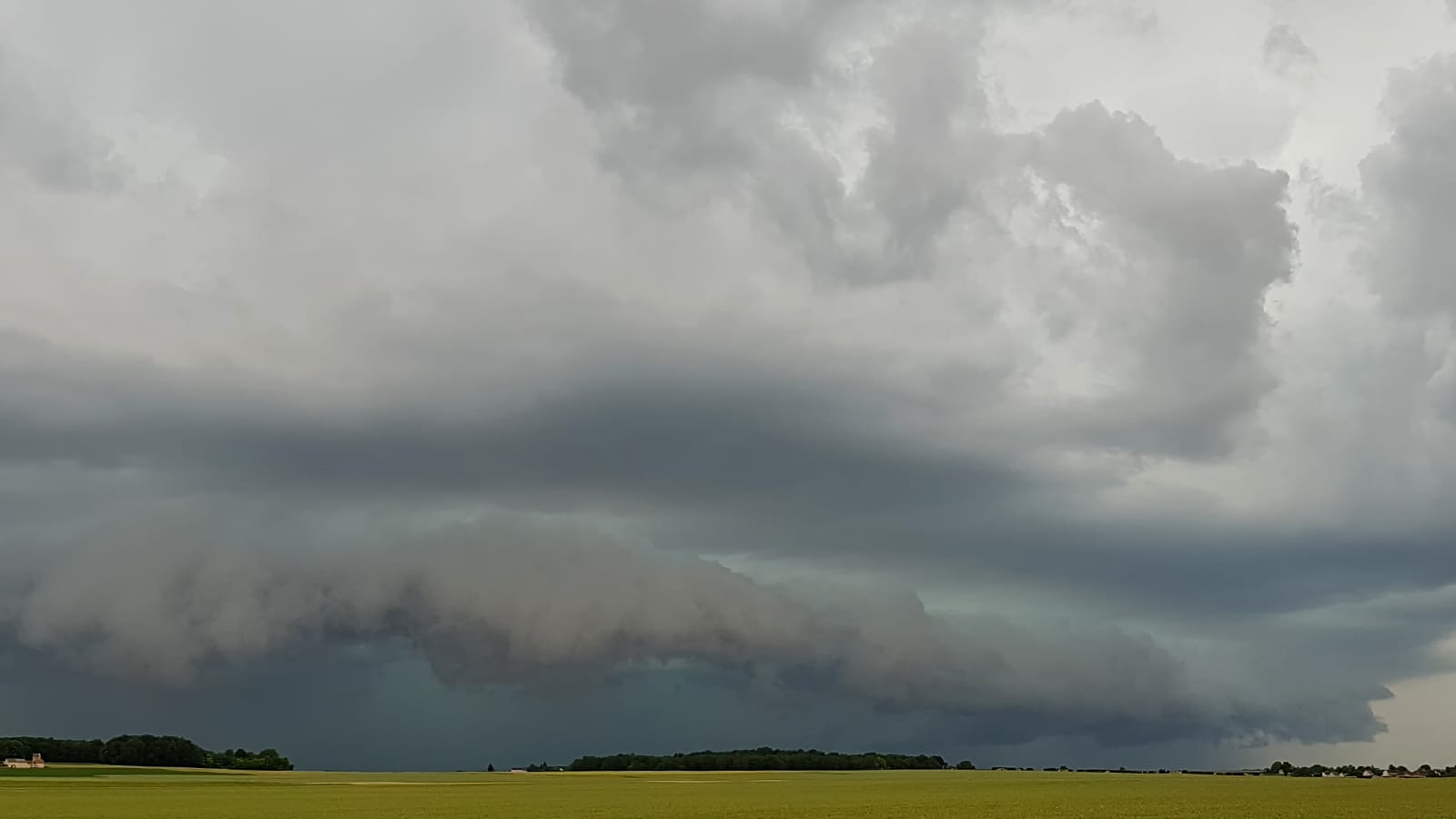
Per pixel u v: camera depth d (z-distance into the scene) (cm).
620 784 13400
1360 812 6712
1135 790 10969
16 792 11075
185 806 8519
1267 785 11956
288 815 7181
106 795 10406
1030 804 8038
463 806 8206
